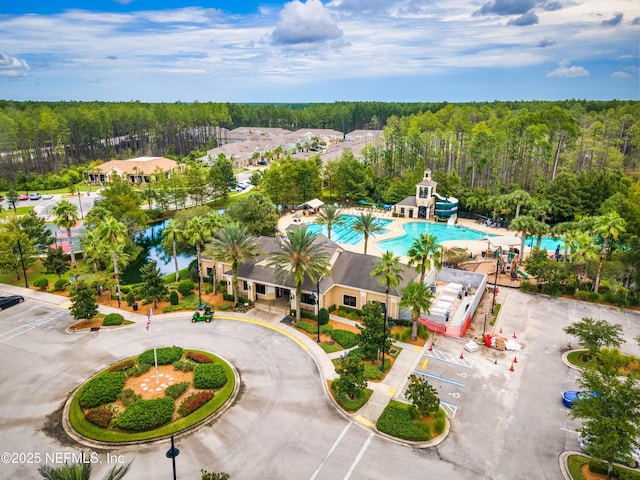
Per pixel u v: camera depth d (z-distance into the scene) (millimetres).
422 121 167375
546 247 80438
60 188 137000
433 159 130500
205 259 60219
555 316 50469
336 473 27156
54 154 161000
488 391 35969
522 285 58312
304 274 50188
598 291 57281
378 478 26797
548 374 38406
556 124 110688
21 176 133125
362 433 30906
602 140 133750
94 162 154875
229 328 46906
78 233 84875
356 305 50438
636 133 131875
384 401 34500
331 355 41250
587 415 26281
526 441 30281
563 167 115562
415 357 41094
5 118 140750
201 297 55562
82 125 170000
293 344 43344
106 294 57031
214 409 32781
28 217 72125
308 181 107812
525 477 27156
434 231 91000
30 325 47781
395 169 125875
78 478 20438
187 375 37656
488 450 29422
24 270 60344
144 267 52844
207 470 27328
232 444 29641
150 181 119750
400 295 47125
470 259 70875
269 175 104750
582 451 29312
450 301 50344
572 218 88812
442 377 37906
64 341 44094
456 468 27781
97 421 31219
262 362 40000
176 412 32688
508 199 88188
